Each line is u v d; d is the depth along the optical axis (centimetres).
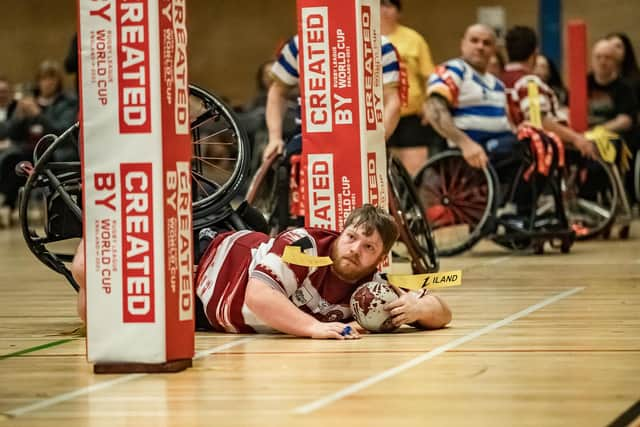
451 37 3409
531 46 1750
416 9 3428
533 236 1638
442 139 1767
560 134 1762
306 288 901
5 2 3716
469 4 3391
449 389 691
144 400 683
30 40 3712
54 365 808
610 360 781
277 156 1332
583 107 2002
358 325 923
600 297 1132
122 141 761
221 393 696
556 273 1379
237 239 934
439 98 1608
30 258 1830
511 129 1673
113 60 761
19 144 2466
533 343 854
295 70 1353
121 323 766
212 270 930
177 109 771
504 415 623
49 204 999
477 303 1098
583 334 895
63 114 2438
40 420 638
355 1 1018
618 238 1931
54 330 994
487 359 789
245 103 3578
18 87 3325
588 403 649
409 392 685
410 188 1352
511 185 1658
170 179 766
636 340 864
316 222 1033
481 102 1631
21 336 959
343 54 1022
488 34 1631
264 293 884
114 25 760
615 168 1869
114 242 765
